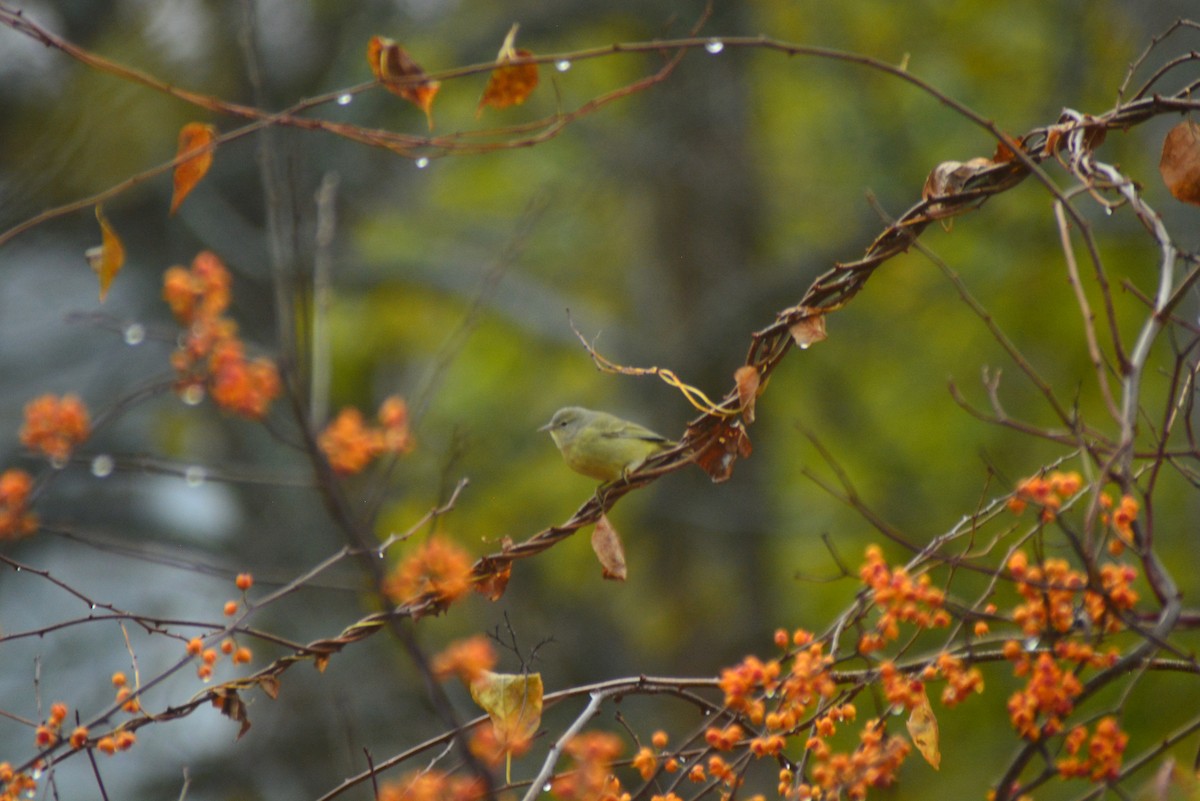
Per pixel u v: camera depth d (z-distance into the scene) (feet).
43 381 54.08
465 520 62.49
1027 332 58.85
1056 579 14.14
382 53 17.99
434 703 14.84
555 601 60.85
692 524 59.77
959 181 18.72
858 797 14.88
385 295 69.15
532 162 68.74
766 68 65.67
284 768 47.21
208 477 18.42
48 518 49.11
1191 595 44.04
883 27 59.77
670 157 60.44
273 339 50.67
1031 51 58.59
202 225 53.72
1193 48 32.89
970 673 14.71
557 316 59.93
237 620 16.42
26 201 38.42
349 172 58.44
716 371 57.77
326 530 52.75
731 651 58.18
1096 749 13.33
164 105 50.93
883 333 61.87
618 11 59.52
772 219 65.36
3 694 46.60
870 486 61.31
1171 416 14.76
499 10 60.95
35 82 48.47
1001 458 56.75
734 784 15.74
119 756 46.14
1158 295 14.94
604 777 15.83
